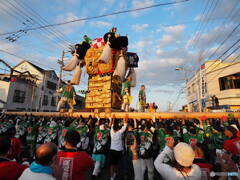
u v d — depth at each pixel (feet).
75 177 7.31
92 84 18.93
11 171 6.27
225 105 55.42
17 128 21.62
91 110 19.35
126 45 15.76
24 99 81.25
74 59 19.33
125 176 15.87
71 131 8.50
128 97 19.03
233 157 9.90
